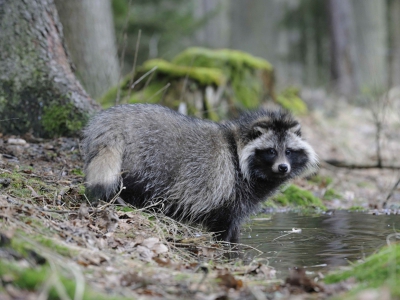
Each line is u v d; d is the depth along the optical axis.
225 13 48.62
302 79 51.16
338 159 20.09
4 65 14.04
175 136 11.18
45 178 11.71
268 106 21.97
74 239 8.59
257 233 11.84
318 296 6.95
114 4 32.06
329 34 40.09
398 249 7.86
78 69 19.95
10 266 6.61
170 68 19.06
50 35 14.56
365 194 17.25
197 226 11.66
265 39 51.00
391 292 6.39
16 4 14.11
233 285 7.38
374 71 33.78
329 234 11.46
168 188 11.15
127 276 7.25
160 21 33.84
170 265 8.40
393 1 49.19
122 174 10.91
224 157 11.43
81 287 6.33
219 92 19.55
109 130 10.89
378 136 18.61
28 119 14.16
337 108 30.03
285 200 15.25
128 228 9.86
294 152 12.02
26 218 8.70
